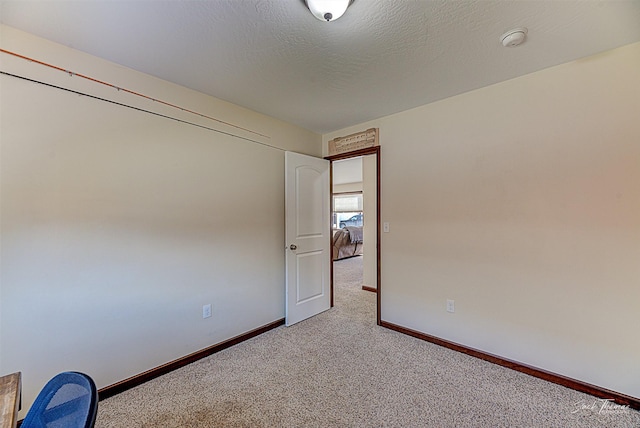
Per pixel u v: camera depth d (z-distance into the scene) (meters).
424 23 1.50
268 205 2.91
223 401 1.78
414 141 2.71
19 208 1.54
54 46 1.65
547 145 1.99
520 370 2.09
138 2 1.33
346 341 2.63
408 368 2.16
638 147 1.69
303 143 3.33
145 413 1.67
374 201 4.42
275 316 2.98
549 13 1.43
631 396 1.70
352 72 2.02
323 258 3.50
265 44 1.68
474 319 2.34
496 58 1.85
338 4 1.29
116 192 1.87
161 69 1.96
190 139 2.27
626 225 1.72
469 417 1.63
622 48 1.73
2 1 1.31
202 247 2.34
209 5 1.36
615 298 1.76
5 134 1.50
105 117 1.83
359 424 1.58
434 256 2.58
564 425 1.56
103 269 1.82
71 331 1.70
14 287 1.53
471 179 2.35
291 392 1.87
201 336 2.33
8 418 0.73
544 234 2.01
